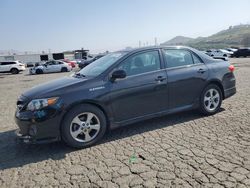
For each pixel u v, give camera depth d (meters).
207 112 5.66
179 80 5.16
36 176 3.54
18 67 32.09
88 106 4.34
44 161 3.99
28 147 4.61
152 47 5.12
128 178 3.30
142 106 4.82
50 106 4.07
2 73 33.94
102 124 4.48
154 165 3.59
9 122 6.45
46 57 59.16
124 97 4.61
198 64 5.55
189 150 3.98
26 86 15.30
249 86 9.14
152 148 4.16
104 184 3.21
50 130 4.12
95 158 3.95
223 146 4.05
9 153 4.41
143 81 4.76
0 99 10.41
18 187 3.30
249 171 3.25
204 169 3.38
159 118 5.70
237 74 13.15
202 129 4.87
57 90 4.23
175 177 3.24
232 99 7.13
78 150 4.30
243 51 38.97
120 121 4.66
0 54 66.94
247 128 4.77
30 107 4.11
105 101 4.44
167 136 4.63
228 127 4.89
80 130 4.32
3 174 3.67
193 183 3.08
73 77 4.97
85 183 3.27
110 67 4.64
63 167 3.74
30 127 4.09
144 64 4.92
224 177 3.15
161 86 4.95
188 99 5.37
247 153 3.75
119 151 4.14
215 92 5.76
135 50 4.94
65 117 4.18
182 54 5.43
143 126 5.25
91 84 4.39
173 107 5.20
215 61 5.88
